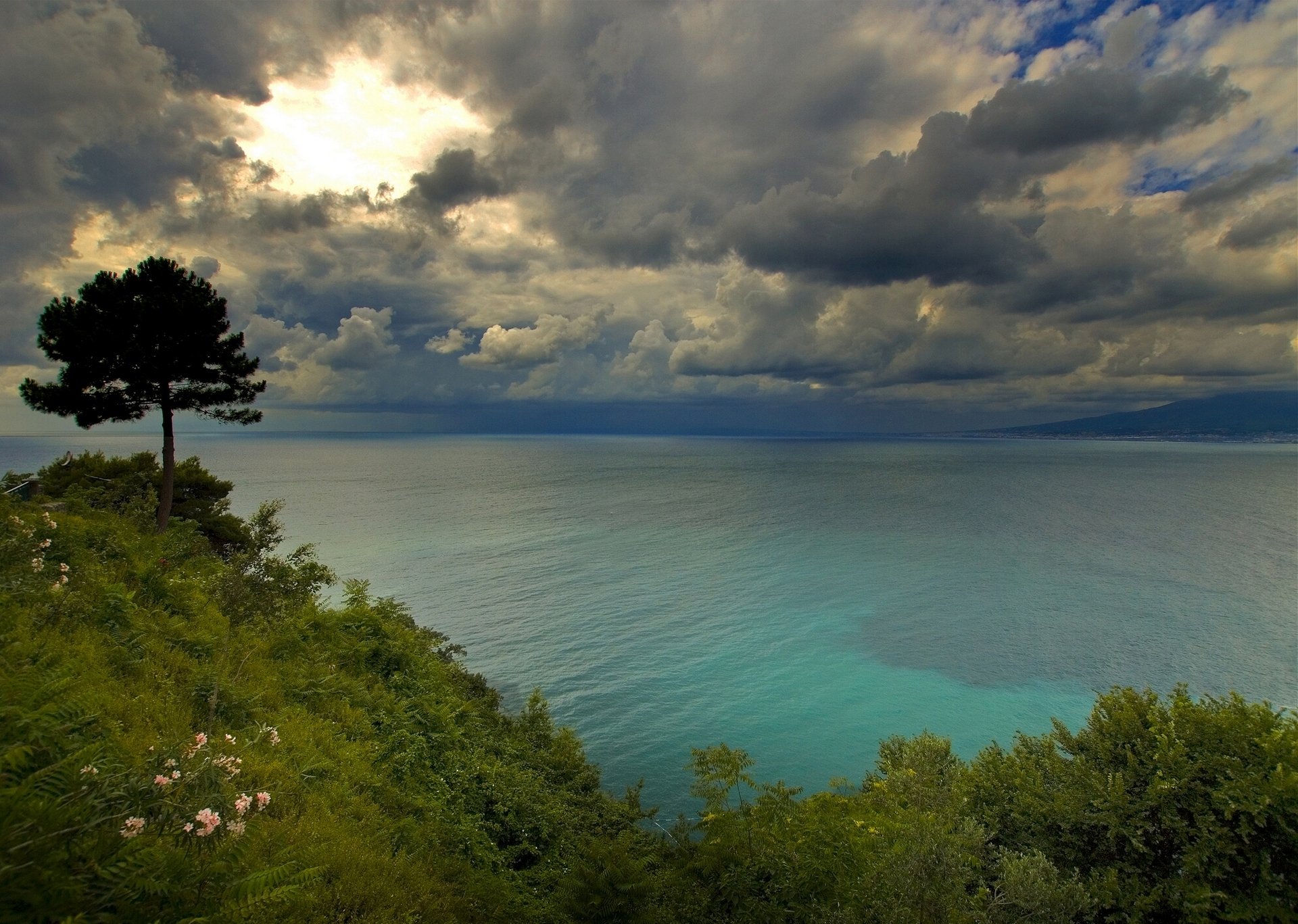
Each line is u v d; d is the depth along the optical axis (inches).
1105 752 697.6
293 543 6146.7
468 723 972.6
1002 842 691.4
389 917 367.6
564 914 511.2
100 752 282.4
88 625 537.3
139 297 1310.3
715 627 3826.3
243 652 706.8
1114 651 3440.0
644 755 2281.0
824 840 578.6
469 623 3811.5
